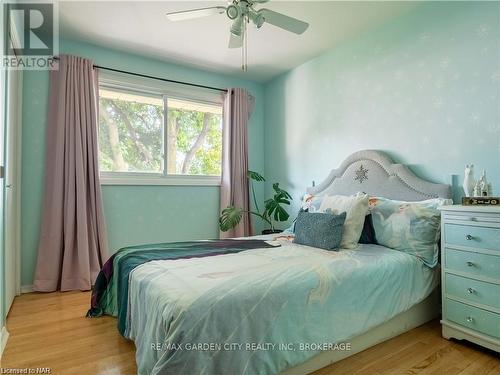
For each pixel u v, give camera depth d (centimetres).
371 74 284
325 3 242
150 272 161
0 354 168
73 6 244
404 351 174
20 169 276
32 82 286
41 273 279
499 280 164
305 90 359
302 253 199
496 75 204
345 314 155
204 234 379
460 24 222
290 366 134
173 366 107
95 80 311
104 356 170
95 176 303
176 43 309
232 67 372
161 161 359
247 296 129
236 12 186
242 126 396
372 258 188
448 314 188
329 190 312
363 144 292
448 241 189
